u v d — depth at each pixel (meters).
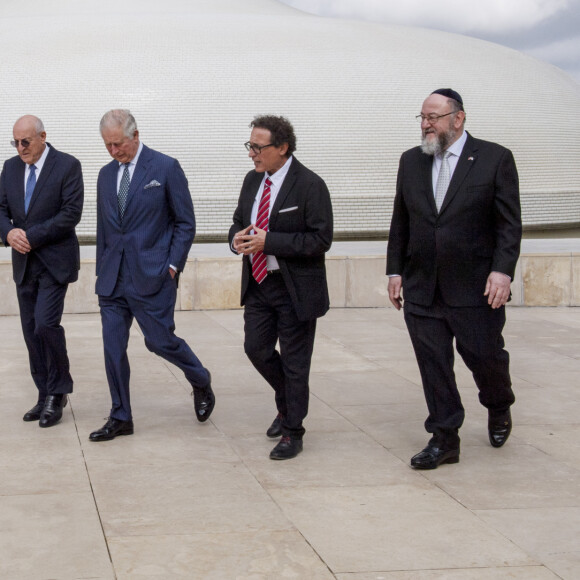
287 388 4.43
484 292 4.18
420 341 4.28
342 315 9.59
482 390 4.48
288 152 4.41
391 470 4.21
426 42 30.22
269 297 4.44
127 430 4.82
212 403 5.07
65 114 25.61
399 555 3.17
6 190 5.02
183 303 9.84
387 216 25.19
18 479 4.03
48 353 4.98
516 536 3.36
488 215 4.19
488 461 4.36
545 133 27.95
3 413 5.31
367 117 26.00
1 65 27.16
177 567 3.06
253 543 3.28
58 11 37.31
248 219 4.51
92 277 9.59
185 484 3.98
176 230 4.76
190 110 25.52
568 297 10.30
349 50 27.88
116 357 4.73
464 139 4.23
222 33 28.47
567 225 27.72
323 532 3.40
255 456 4.44
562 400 5.71
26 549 3.21
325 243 4.31
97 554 3.17
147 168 4.68
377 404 5.59
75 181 4.95
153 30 28.83
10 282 9.34
